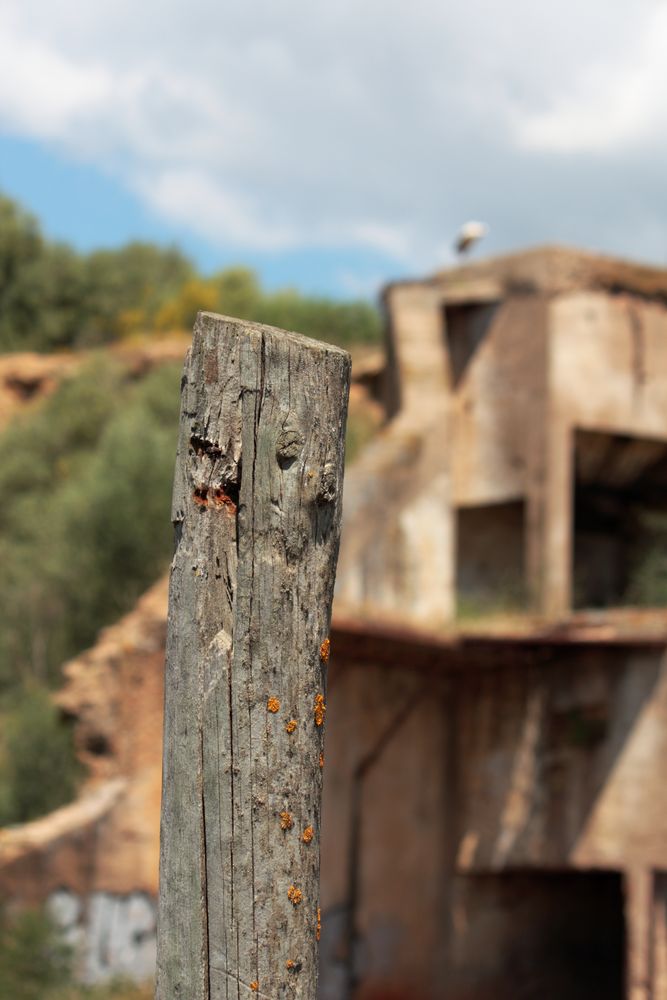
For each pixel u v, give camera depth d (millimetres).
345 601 22234
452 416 25438
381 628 21625
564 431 24641
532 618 22922
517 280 25484
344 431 5820
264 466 5621
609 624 20844
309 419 5684
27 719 24188
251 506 5613
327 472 5727
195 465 5664
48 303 50656
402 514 23438
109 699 21625
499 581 25219
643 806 20641
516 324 25312
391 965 22484
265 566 5609
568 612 23953
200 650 5598
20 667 28781
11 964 19438
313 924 5641
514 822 22391
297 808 5609
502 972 23531
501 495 24844
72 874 20297
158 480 29922
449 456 24922
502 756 22734
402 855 22922
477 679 23344
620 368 25406
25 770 23172
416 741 23328
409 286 26062
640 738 20828
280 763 5586
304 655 5668
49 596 29344
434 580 23625
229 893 5508
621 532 27297
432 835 23312
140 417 32750
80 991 19672
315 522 5715
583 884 24656
